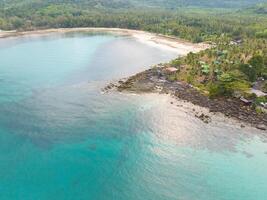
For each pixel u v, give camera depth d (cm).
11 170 8562
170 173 8569
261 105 11844
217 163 8925
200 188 8050
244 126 10638
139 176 8475
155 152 9438
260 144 9738
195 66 15950
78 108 12162
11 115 11612
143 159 9138
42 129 10631
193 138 10081
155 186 8131
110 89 13938
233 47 19338
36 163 8875
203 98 12675
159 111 11738
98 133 10419
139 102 12506
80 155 9269
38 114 11688
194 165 8856
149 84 14288
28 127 10756
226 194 7875
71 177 8381
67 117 11462
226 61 16375
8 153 9288
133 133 10400
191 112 11588
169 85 14112
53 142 9900
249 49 18662
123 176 8462
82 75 16100
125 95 13212
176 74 15300
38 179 8262
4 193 7756
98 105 12362
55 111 11925
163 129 10594
